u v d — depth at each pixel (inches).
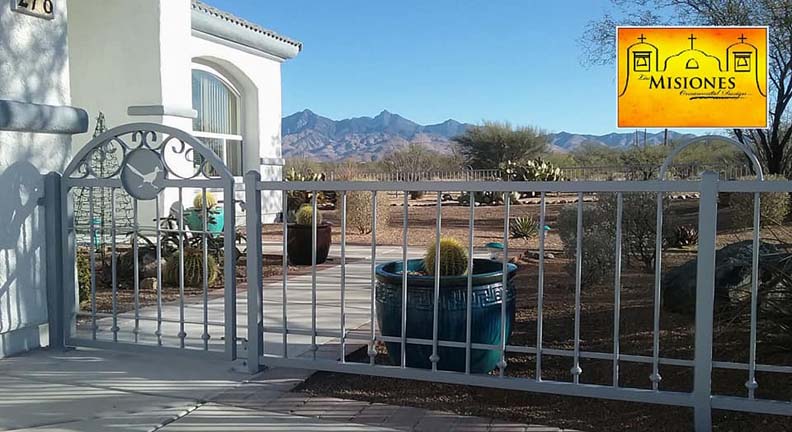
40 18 201.0
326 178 782.5
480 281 167.9
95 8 445.7
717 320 189.0
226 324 185.6
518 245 474.0
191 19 511.5
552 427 141.8
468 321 156.8
